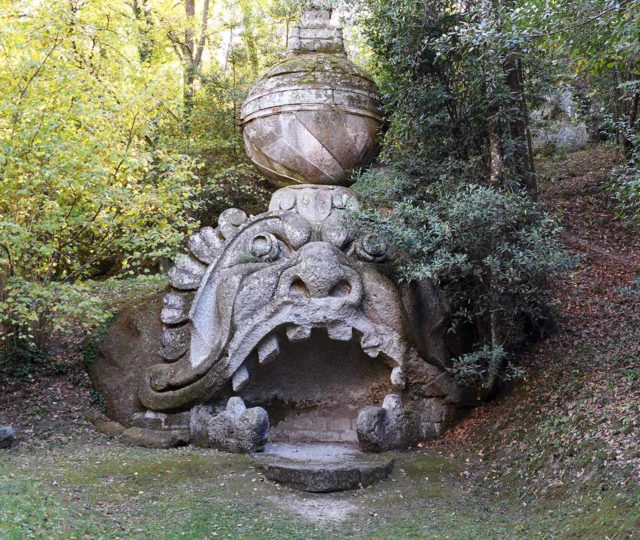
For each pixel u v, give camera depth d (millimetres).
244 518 8203
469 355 10453
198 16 22234
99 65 14000
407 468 9805
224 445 10344
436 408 11195
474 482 9578
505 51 10688
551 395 10391
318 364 11703
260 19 20797
